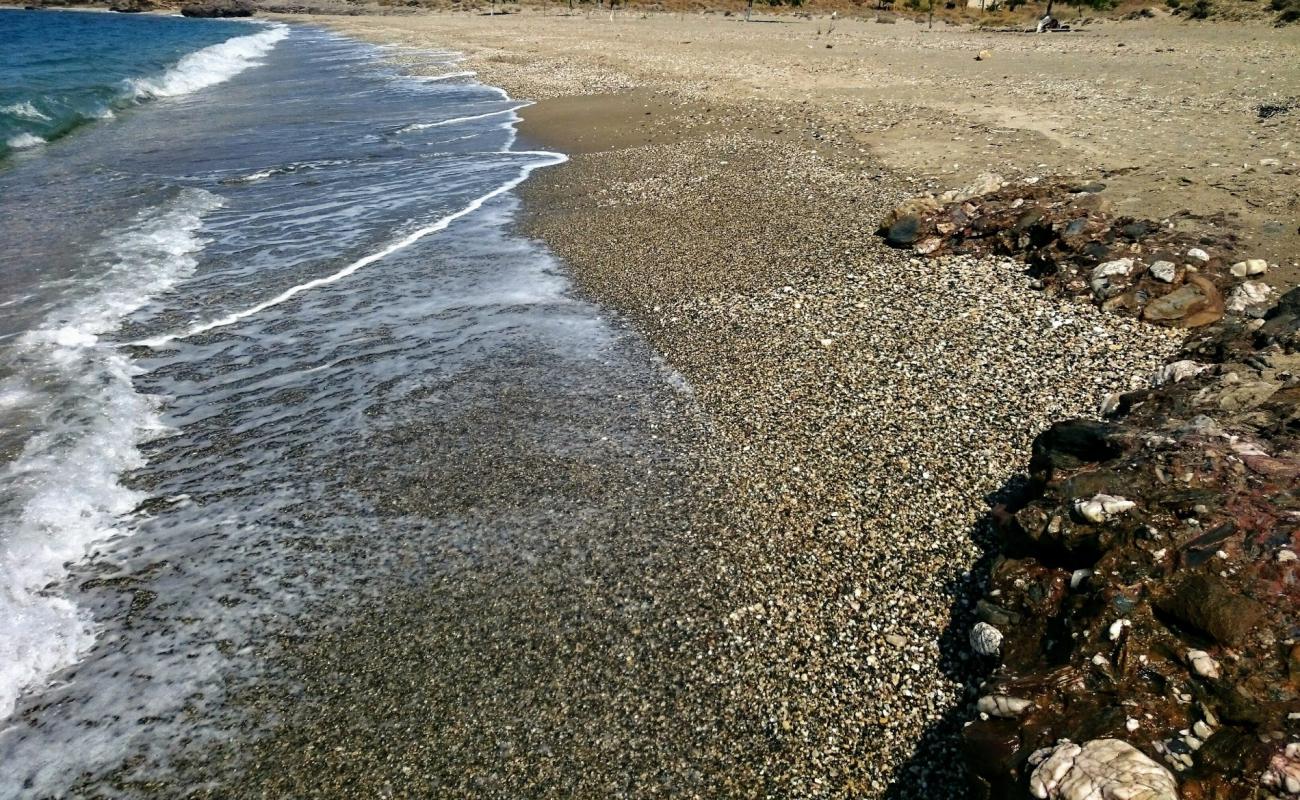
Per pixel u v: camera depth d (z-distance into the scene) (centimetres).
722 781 215
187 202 631
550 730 228
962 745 208
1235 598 202
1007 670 222
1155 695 196
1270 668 192
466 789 216
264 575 276
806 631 248
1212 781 179
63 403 353
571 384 372
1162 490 232
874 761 217
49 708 236
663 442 331
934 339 378
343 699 237
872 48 1439
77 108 1014
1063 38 1470
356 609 263
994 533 271
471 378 379
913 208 498
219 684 242
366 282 483
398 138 885
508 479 314
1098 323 371
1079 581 227
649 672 241
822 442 321
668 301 445
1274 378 276
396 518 298
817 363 371
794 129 803
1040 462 271
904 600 254
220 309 444
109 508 303
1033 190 493
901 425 325
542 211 611
